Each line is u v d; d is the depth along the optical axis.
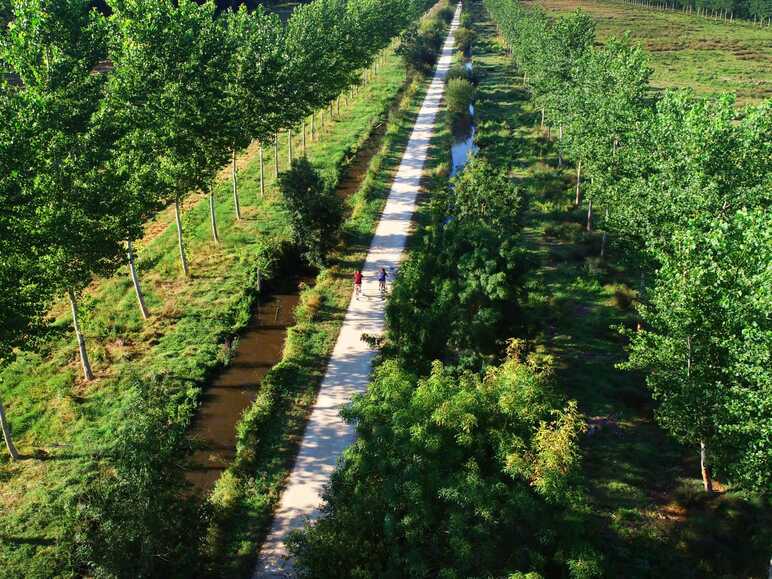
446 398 18.33
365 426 18.81
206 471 24.03
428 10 163.50
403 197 49.16
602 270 36.91
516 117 69.62
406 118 70.88
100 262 27.94
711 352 18.86
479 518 15.52
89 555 15.49
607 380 28.16
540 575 14.15
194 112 34.47
